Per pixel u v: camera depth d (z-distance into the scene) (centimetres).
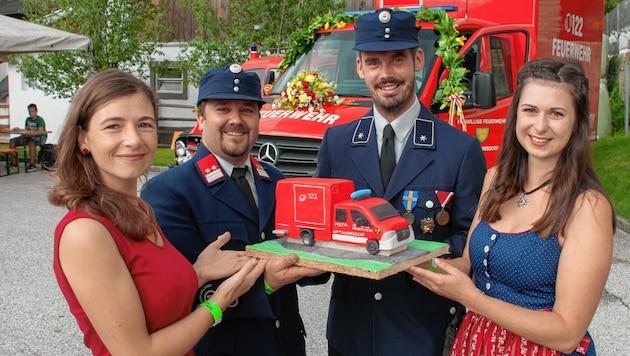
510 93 632
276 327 245
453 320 251
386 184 262
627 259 612
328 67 606
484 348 214
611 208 198
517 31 642
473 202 252
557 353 199
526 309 197
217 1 1536
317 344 427
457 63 539
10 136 1866
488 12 667
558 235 200
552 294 204
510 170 219
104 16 1372
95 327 167
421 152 256
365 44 252
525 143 208
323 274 260
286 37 1302
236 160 249
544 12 681
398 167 256
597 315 471
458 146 256
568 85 200
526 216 212
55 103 1839
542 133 203
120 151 177
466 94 573
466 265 234
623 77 1584
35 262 615
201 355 239
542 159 211
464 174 253
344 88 576
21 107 1892
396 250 208
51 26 1406
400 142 263
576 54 811
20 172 1327
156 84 1683
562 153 207
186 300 186
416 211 252
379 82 256
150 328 177
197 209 237
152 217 194
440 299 255
